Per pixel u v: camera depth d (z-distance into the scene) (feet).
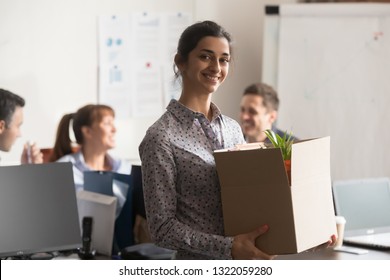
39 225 10.23
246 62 18.89
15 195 10.13
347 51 18.37
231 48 7.93
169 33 18.58
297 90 18.37
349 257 10.83
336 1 18.80
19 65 17.61
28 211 10.18
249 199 7.39
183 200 7.55
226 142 7.97
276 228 7.32
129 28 18.35
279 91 18.30
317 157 7.72
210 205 7.59
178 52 7.88
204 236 7.35
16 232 10.04
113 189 12.26
